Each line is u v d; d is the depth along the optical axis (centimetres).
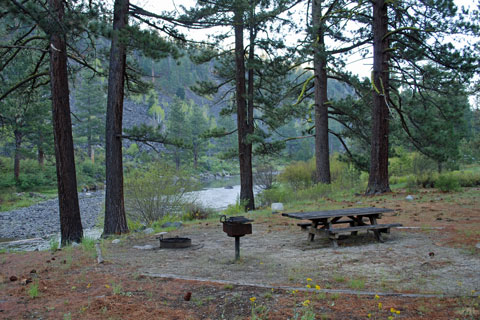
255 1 1622
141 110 11300
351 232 852
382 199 1447
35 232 1806
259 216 1283
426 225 882
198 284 511
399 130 2117
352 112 2048
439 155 1866
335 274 544
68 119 1066
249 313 399
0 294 493
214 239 919
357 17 1875
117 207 1180
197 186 1591
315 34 1705
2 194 3359
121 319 388
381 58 1634
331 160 2830
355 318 371
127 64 1392
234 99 2066
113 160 1184
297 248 753
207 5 1308
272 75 1888
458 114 1864
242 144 1869
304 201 1670
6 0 882
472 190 1583
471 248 641
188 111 12700
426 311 379
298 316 380
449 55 1557
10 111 2733
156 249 814
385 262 599
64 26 983
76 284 532
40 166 4528
